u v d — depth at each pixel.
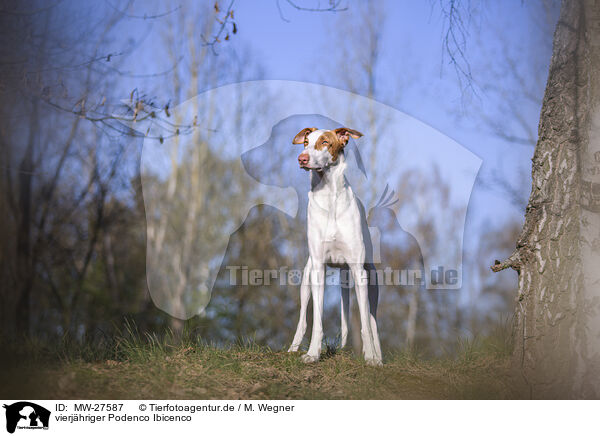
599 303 3.20
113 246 14.12
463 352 4.46
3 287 8.40
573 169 3.36
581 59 3.40
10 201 8.40
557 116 3.44
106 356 4.32
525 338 3.40
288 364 4.21
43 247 11.07
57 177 10.45
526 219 3.54
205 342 4.87
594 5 3.39
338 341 5.03
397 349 4.95
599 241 3.26
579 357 3.20
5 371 3.55
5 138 6.44
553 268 3.33
